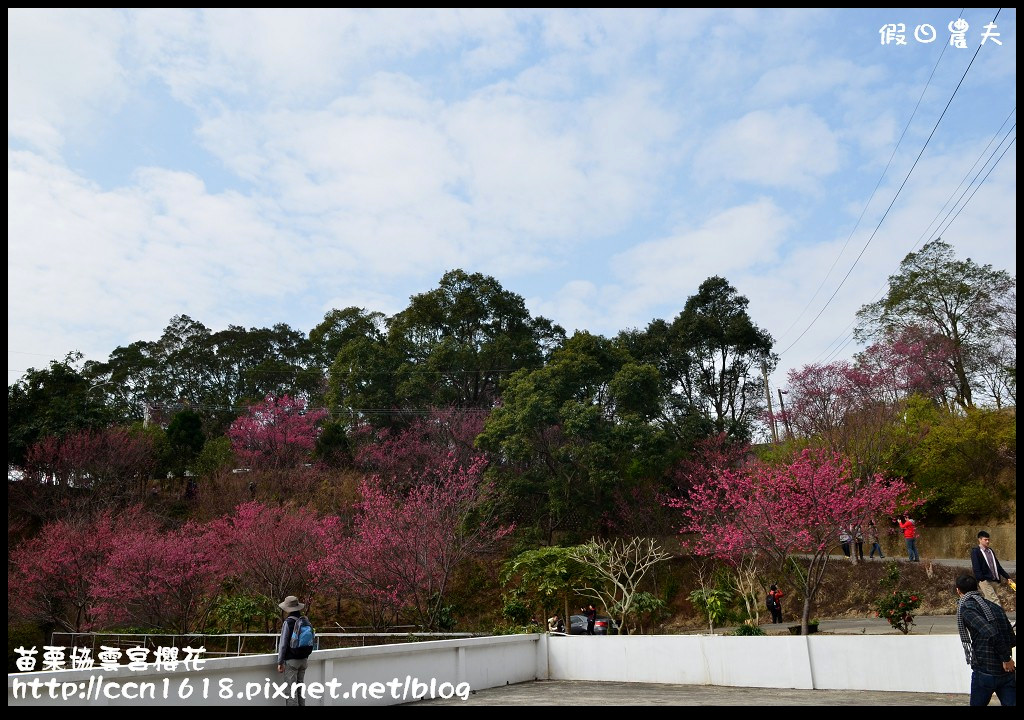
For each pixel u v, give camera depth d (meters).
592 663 14.09
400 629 22.08
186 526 24.89
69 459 30.66
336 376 41.50
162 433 37.00
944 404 32.06
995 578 10.99
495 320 43.62
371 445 35.78
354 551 22.28
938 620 18.23
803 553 26.19
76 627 22.80
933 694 10.61
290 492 32.47
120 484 31.52
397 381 40.12
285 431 36.06
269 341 58.59
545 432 29.80
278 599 22.61
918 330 34.16
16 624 22.95
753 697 11.16
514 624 20.88
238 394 55.59
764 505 17.67
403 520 22.53
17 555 23.81
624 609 20.47
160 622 21.98
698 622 25.47
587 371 33.00
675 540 29.02
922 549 26.83
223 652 19.33
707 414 38.09
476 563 28.66
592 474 28.42
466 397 40.16
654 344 41.84
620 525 29.33
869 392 27.95
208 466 34.44
